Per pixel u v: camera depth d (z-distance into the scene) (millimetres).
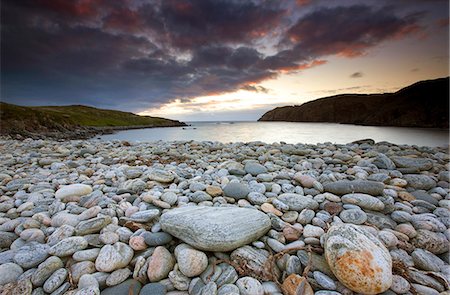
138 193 1345
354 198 1092
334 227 807
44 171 1825
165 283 742
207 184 1404
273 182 1403
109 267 760
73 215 1033
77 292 682
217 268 768
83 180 1557
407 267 772
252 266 777
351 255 678
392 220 1015
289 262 785
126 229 937
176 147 2850
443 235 902
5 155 2426
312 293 683
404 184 1320
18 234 947
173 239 902
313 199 1149
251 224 878
